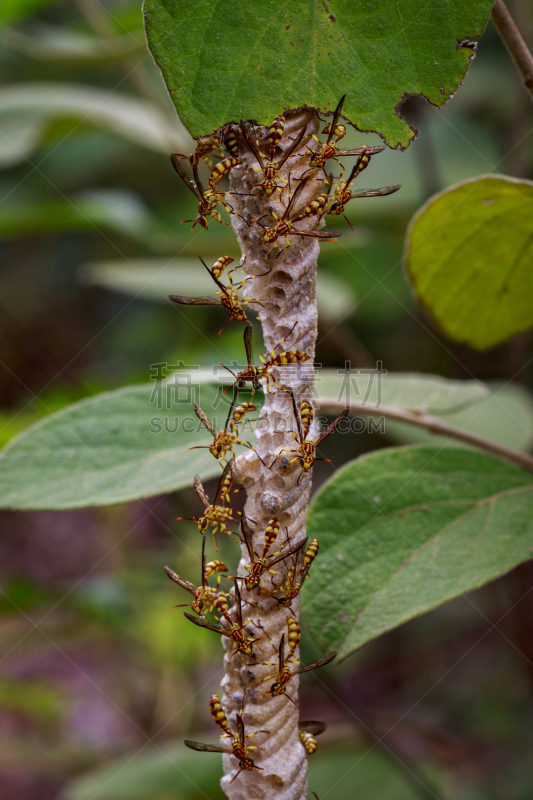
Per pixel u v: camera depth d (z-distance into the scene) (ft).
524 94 3.42
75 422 1.82
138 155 4.91
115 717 4.04
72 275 5.84
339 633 1.73
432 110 3.57
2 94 3.32
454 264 1.86
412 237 1.83
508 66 4.23
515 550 1.75
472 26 1.57
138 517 3.70
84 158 4.96
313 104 1.56
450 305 1.92
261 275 1.58
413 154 3.64
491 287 1.89
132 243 4.73
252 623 1.58
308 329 1.59
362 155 1.61
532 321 1.93
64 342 5.60
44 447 1.80
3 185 4.90
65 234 5.93
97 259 5.70
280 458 1.57
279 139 1.55
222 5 1.55
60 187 5.00
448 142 4.03
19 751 3.74
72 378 5.32
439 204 1.79
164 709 3.27
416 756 3.15
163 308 5.10
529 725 3.55
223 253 2.89
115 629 3.18
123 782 2.60
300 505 1.59
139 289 2.78
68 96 3.30
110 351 5.14
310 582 1.76
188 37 1.55
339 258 4.36
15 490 1.77
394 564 1.77
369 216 3.40
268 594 1.58
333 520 1.79
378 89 1.57
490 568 1.74
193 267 2.96
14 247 6.27
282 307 1.59
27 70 4.76
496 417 2.38
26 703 3.59
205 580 1.59
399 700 3.76
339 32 1.56
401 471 1.82
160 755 2.75
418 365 4.29
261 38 1.56
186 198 4.52
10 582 2.75
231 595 1.59
